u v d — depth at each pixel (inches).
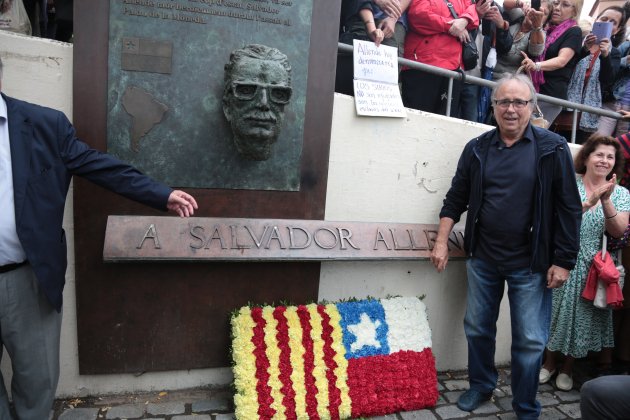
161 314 94.1
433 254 101.4
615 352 127.0
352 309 103.3
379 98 101.2
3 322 67.7
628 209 108.6
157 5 84.5
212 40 88.0
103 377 94.3
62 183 68.1
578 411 105.9
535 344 92.5
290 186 97.0
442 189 110.1
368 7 111.1
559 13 142.4
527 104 87.7
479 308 99.9
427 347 106.2
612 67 150.9
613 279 104.5
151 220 88.2
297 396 92.5
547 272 91.2
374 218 105.5
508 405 104.7
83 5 81.4
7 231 64.4
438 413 100.3
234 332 94.0
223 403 95.7
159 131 87.4
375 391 98.9
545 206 89.0
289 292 101.3
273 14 90.8
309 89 95.2
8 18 93.4
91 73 83.1
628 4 165.8
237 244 90.9
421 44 120.9
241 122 84.8
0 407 71.3
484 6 126.5
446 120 107.7
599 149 109.3
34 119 65.6
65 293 89.5
